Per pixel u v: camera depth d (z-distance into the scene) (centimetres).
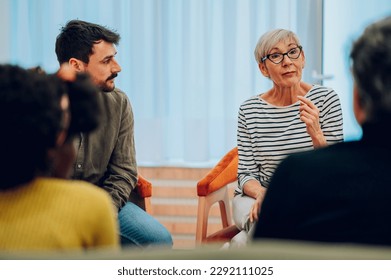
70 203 123
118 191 280
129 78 421
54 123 123
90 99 141
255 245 85
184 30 409
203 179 310
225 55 408
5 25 429
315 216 121
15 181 121
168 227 427
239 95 411
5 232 117
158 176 424
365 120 125
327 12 402
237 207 284
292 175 125
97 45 275
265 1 405
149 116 419
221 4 409
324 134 288
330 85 402
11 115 119
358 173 120
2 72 123
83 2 422
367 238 116
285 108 290
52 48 429
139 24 414
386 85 120
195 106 412
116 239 134
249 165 297
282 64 283
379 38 122
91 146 279
